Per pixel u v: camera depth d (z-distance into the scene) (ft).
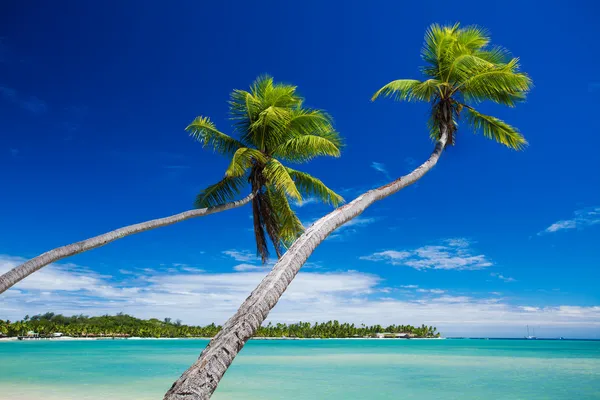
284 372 84.69
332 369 92.02
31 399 46.70
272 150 51.24
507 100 40.75
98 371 82.94
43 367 91.71
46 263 33.09
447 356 151.64
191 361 112.37
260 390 58.08
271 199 52.42
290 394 54.39
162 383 63.16
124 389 56.44
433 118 41.60
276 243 51.96
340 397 52.31
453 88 40.09
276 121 48.16
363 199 22.70
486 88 39.52
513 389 59.93
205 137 51.42
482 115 41.68
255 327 11.91
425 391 57.62
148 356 139.03
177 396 9.31
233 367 97.91
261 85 52.49
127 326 506.48
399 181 27.78
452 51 39.32
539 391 58.08
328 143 45.47
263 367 97.81
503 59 40.24
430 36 41.96
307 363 111.14
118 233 39.42
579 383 66.85
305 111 49.19
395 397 52.31
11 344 278.26
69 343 318.04
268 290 13.26
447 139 39.29
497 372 85.71
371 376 77.30
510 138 41.91
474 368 96.02
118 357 132.26
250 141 52.85
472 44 41.29
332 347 268.00
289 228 52.49
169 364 102.47
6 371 81.66
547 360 127.65
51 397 48.57
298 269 15.21
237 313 12.23
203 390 9.59
